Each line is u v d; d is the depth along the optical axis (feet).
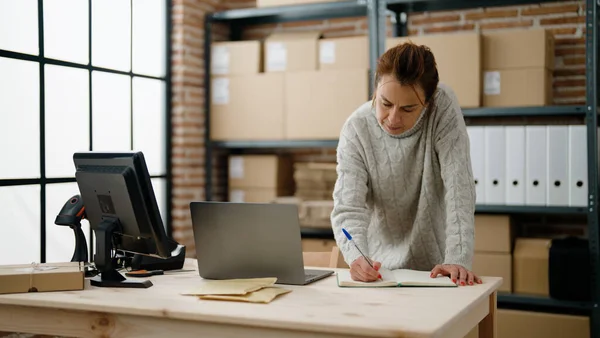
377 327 5.04
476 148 11.94
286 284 6.82
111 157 6.85
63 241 11.39
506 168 11.80
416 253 7.93
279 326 5.31
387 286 6.61
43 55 10.94
